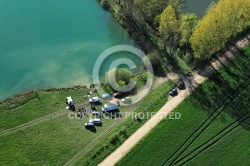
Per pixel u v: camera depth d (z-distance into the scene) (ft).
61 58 541.75
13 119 458.91
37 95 488.44
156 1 563.48
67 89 500.74
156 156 436.76
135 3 558.56
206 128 464.24
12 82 508.12
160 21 543.80
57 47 555.69
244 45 557.74
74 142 442.91
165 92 495.82
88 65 536.42
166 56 542.57
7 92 496.23
